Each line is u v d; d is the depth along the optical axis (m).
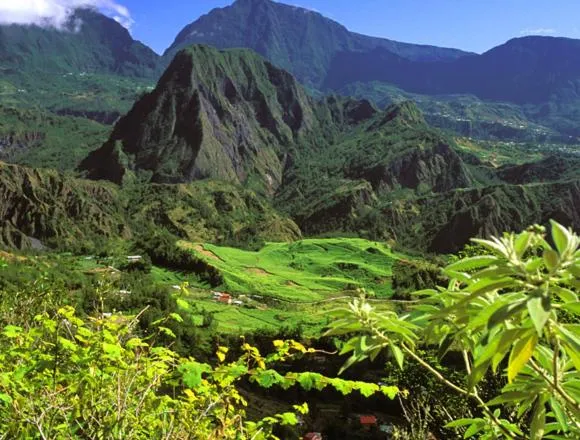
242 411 5.13
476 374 2.42
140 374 4.67
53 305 7.15
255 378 4.96
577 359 2.35
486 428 3.68
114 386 4.49
